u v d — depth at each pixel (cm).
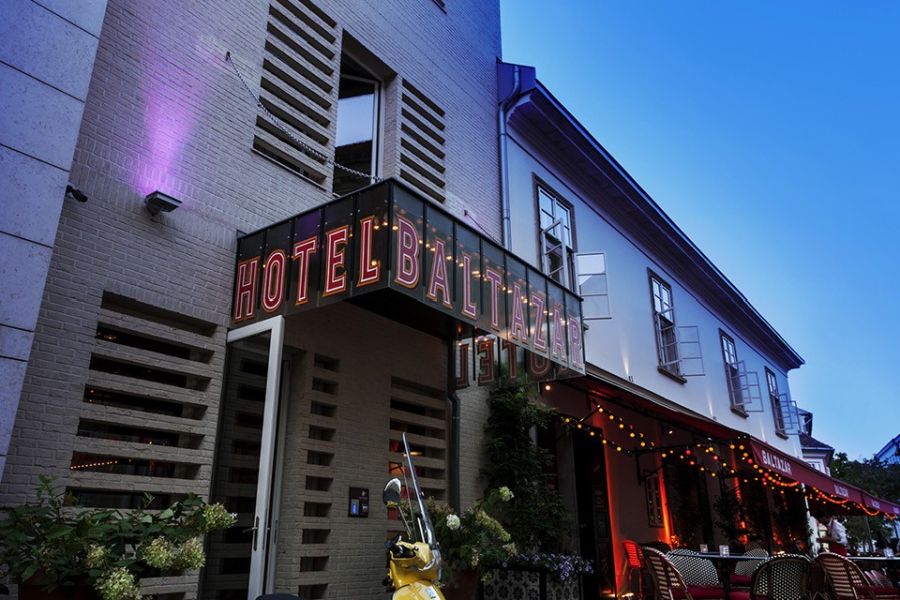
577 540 1086
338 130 894
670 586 765
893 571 1109
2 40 454
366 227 549
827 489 1353
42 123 460
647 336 1477
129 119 591
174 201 573
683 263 1752
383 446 740
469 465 870
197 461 551
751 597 738
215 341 598
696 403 1642
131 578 362
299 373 678
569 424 1097
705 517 1561
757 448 1129
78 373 496
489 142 1144
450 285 599
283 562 614
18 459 450
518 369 841
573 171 1360
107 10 602
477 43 1199
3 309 414
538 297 741
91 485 483
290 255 593
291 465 643
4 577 385
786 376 2673
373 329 766
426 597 421
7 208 430
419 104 988
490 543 706
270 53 771
